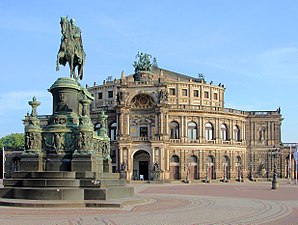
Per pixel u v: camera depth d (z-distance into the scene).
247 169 150.25
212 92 150.50
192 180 131.88
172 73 161.38
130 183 118.56
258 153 150.50
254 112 151.75
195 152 136.62
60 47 43.94
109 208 32.72
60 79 42.34
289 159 144.00
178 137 136.25
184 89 145.38
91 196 35.06
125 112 130.75
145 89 131.50
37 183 35.84
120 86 132.12
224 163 142.38
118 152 129.50
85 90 44.44
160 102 129.88
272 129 150.25
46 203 32.62
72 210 30.98
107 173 41.44
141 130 131.62
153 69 162.50
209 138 140.50
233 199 49.75
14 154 144.25
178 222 26.38
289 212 34.78
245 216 31.00
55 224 24.30
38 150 40.03
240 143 148.00
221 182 131.00
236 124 147.88
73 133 39.81
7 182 36.84
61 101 41.81
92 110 140.62
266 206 40.19
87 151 38.50
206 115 139.50
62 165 39.16
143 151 132.38
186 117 137.12
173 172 134.62
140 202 38.47
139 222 25.80
